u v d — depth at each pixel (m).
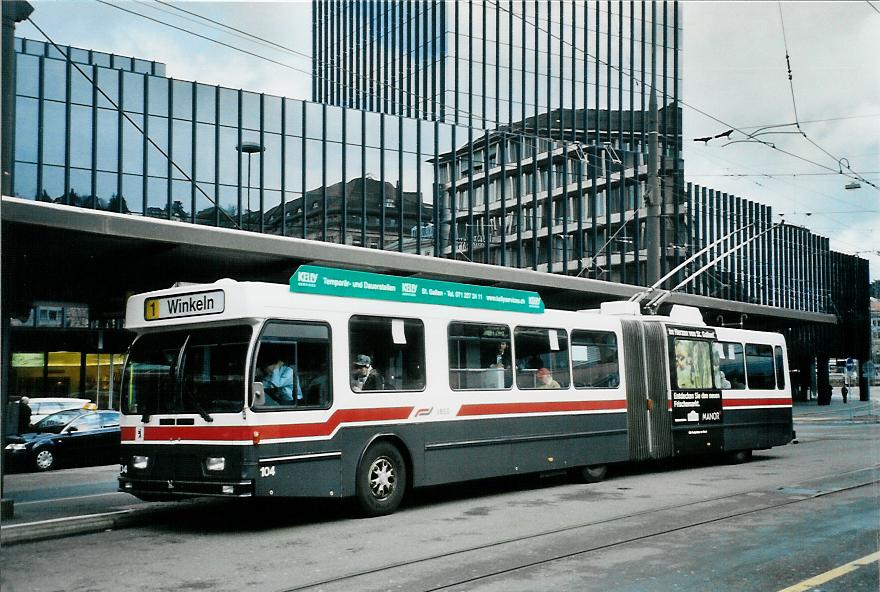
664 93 58.62
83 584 7.62
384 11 62.19
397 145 39.22
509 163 45.06
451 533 10.09
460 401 12.77
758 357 19.86
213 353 10.50
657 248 21.84
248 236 18.95
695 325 18.02
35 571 8.17
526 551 8.91
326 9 70.38
